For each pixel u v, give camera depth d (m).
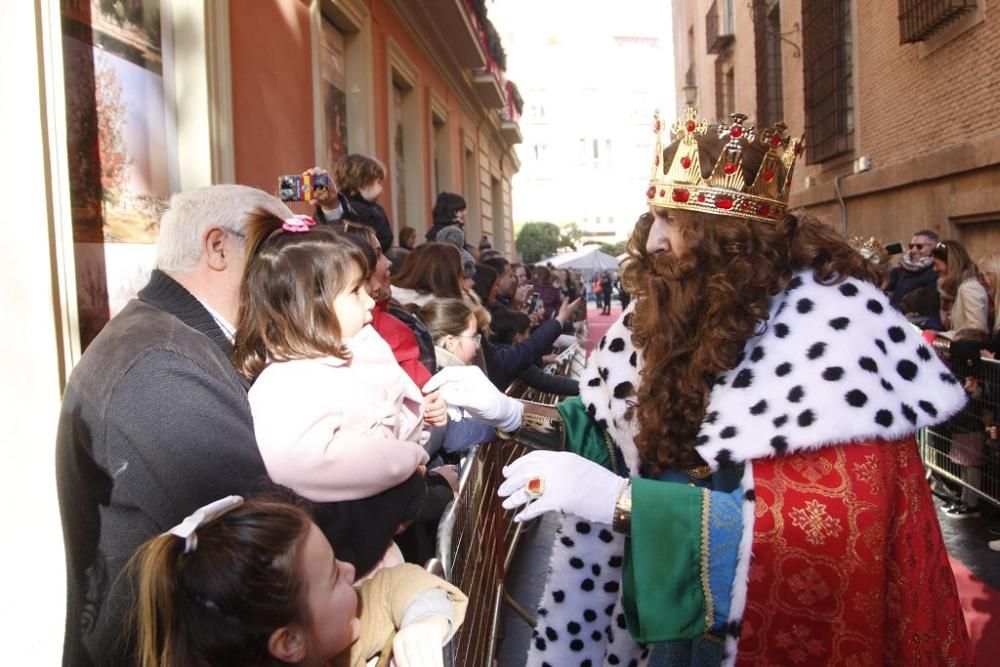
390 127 7.80
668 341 1.57
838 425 1.38
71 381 1.51
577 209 49.09
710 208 1.52
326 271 1.59
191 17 3.44
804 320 1.49
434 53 10.51
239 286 1.65
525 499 1.52
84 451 1.46
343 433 1.57
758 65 14.84
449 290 3.41
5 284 2.34
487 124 17.03
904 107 9.21
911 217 9.20
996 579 3.93
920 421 1.42
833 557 1.36
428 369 2.75
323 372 1.58
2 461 2.33
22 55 2.37
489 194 17.94
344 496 1.56
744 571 1.39
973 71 7.49
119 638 1.42
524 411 2.10
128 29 3.06
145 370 1.45
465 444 2.64
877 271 1.62
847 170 11.42
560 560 1.98
